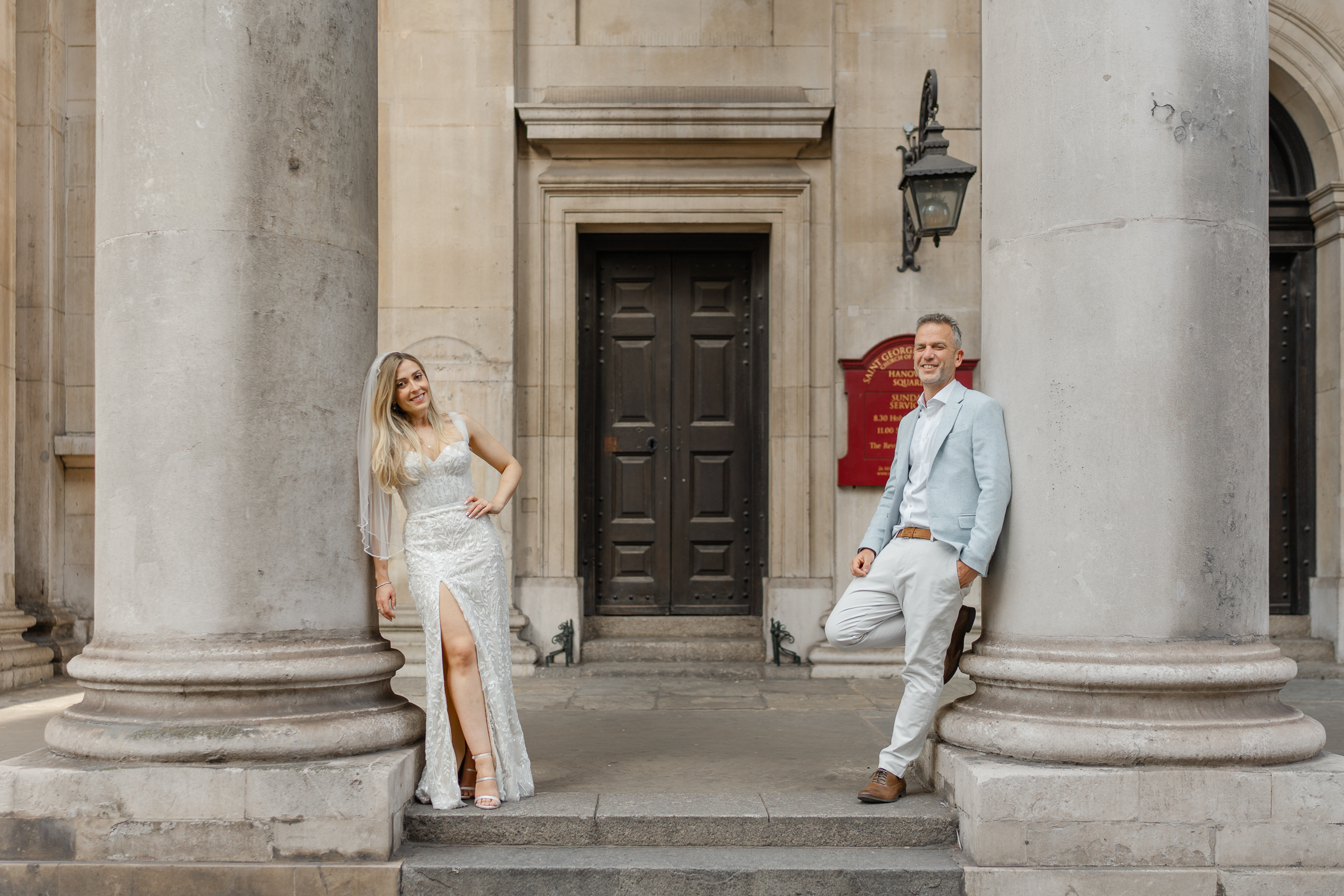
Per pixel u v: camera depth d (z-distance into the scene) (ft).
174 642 11.71
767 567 26.32
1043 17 12.31
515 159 25.55
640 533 27.09
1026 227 12.41
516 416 25.57
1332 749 16.08
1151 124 11.80
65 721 12.07
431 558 12.57
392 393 12.69
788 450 25.59
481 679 12.51
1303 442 26.71
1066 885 11.02
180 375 11.77
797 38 26.13
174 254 11.81
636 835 11.94
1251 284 12.10
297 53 12.30
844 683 23.38
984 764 11.65
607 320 27.25
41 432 25.04
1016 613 12.40
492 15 25.62
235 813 11.23
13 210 24.25
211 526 11.75
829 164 25.99
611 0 26.14
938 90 25.31
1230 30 12.12
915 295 25.29
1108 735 11.41
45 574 24.93
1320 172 26.61
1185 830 11.13
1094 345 11.85
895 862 11.38
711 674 24.40
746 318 27.25
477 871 11.17
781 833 11.96
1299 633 26.25
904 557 12.68
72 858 11.19
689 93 26.00
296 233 12.21
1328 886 10.96
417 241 25.38
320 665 11.96
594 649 25.46
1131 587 11.71
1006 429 12.58
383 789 11.32
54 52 25.35
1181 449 11.68
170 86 11.91
